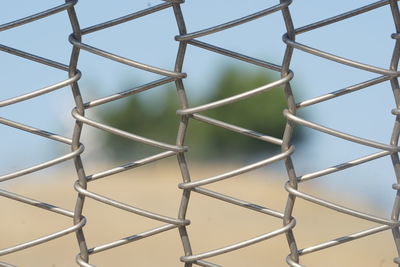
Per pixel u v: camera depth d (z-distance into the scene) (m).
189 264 2.62
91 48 2.47
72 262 12.59
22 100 2.52
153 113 35.22
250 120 33.72
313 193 20.20
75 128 2.54
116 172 2.56
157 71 2.48
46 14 2.46
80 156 2.58
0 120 2.54
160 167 27.14
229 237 15.97
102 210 19.25
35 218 17.53
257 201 22.53
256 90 2.46
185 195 2.57
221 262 13.89
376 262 13.41
